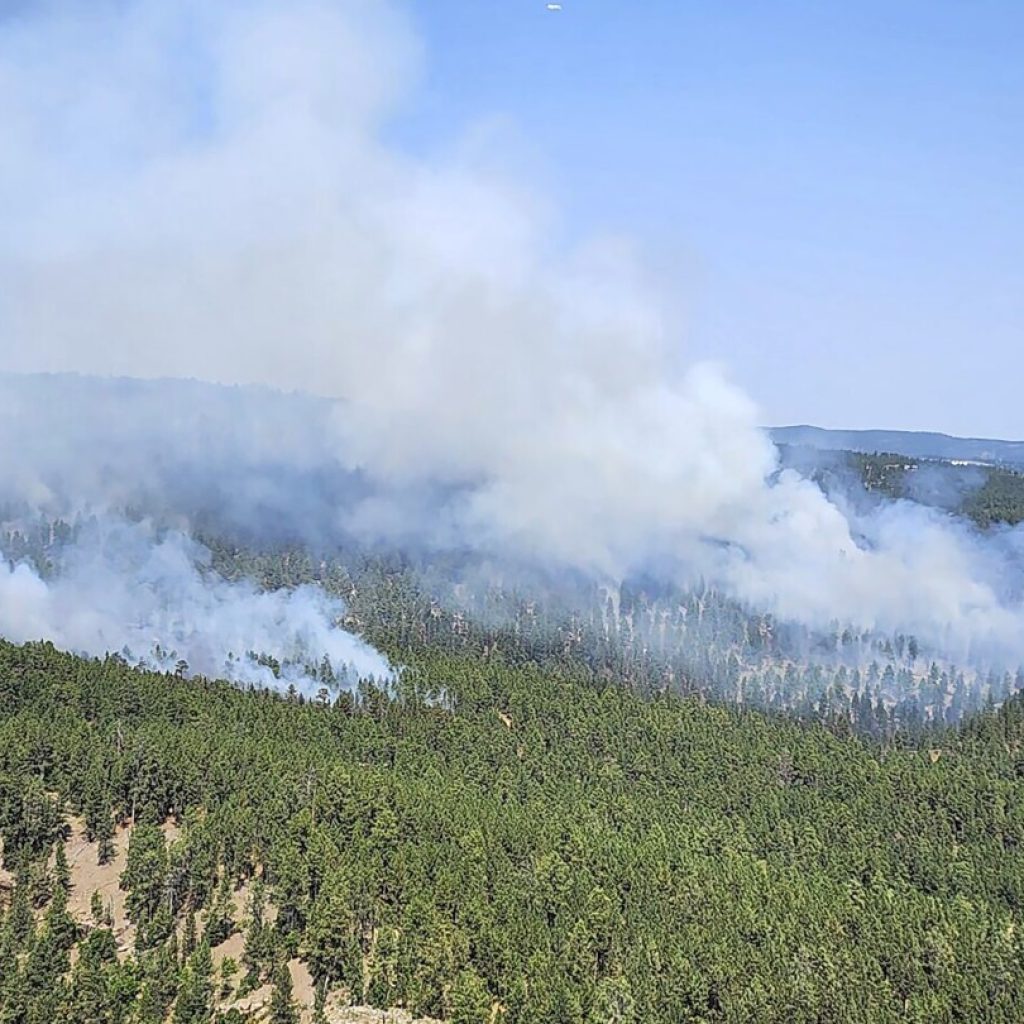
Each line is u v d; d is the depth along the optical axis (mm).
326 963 173625
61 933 177750
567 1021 158500
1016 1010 175250
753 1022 164875
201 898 192500
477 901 180375
